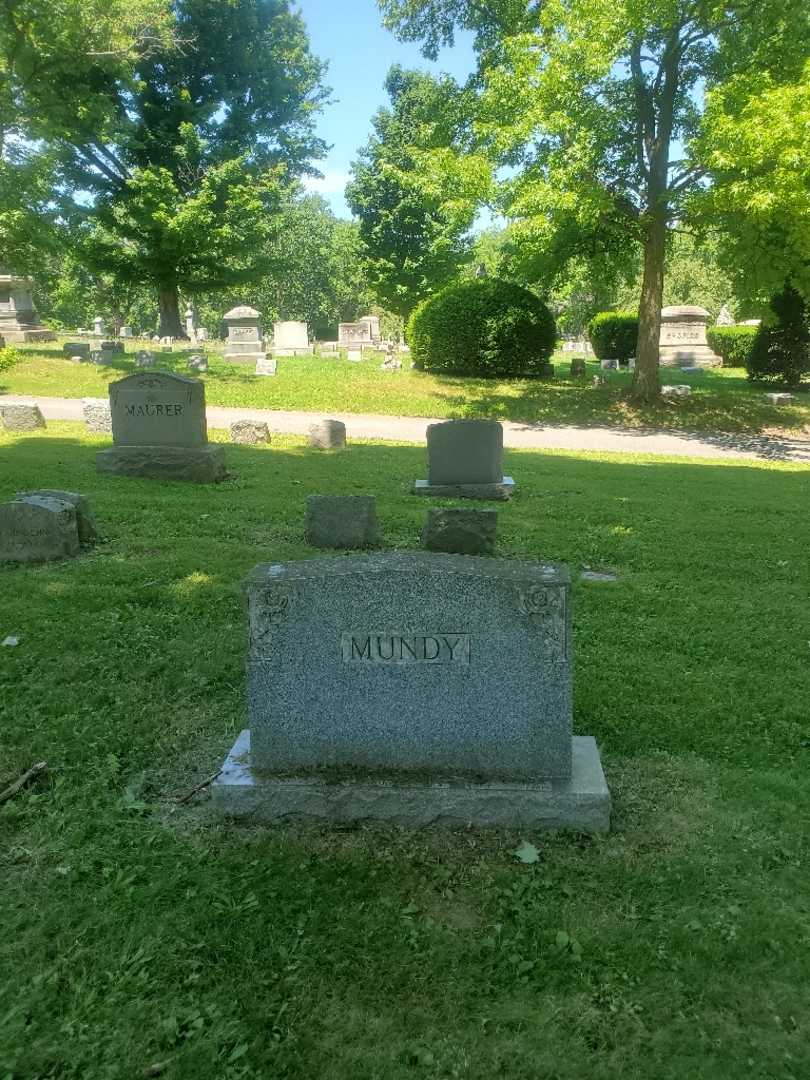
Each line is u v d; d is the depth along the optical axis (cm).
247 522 1028
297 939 350
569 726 419
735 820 434
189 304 6462
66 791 452
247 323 3750
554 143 2141
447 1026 308
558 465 1645
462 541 916
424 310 3028
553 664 413
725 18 2202
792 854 407
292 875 387
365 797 420
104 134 3155
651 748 512
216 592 747
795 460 2033
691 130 2464
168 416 1275
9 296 3716
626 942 348
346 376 2917
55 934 349
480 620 411
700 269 6444
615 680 600
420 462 1570
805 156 1811
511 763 425
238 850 405
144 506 1083
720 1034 304
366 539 930
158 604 721
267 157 3906
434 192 2258
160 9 2853
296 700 425
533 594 407
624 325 4103
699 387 3025
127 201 3362
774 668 634
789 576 884
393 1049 298
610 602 772
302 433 2027
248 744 467
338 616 415
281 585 415
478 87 2564
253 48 3662
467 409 2584
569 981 330
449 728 424
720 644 677
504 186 2175
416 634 415
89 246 3503
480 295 2934
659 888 382
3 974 327
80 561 832
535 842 412
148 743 502
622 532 1048
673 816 438
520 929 357
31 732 507
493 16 2534
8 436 1664
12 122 2609
